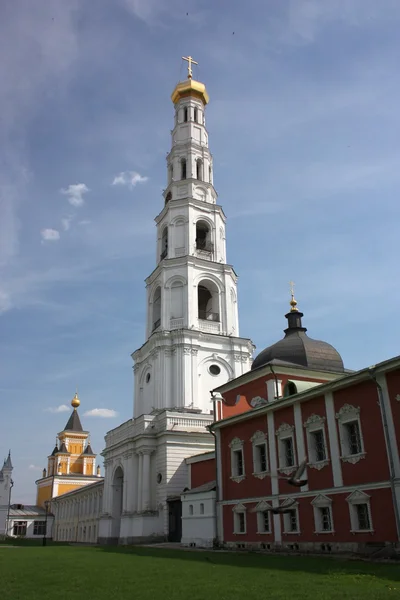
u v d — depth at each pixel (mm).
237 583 14273
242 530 30344
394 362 21422
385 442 21766
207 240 57031
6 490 91125
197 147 61188
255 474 29516
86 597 12328
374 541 21500
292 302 43688
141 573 17406
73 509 80938
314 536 24547
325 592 12328
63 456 112438
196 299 52281
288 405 27594
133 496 45844
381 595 11719
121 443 49406
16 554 29781
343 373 37688
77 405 121500
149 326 55469
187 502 36062
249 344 52812
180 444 44531
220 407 35656
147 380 52531
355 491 22719
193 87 64062
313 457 25500
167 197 60219
